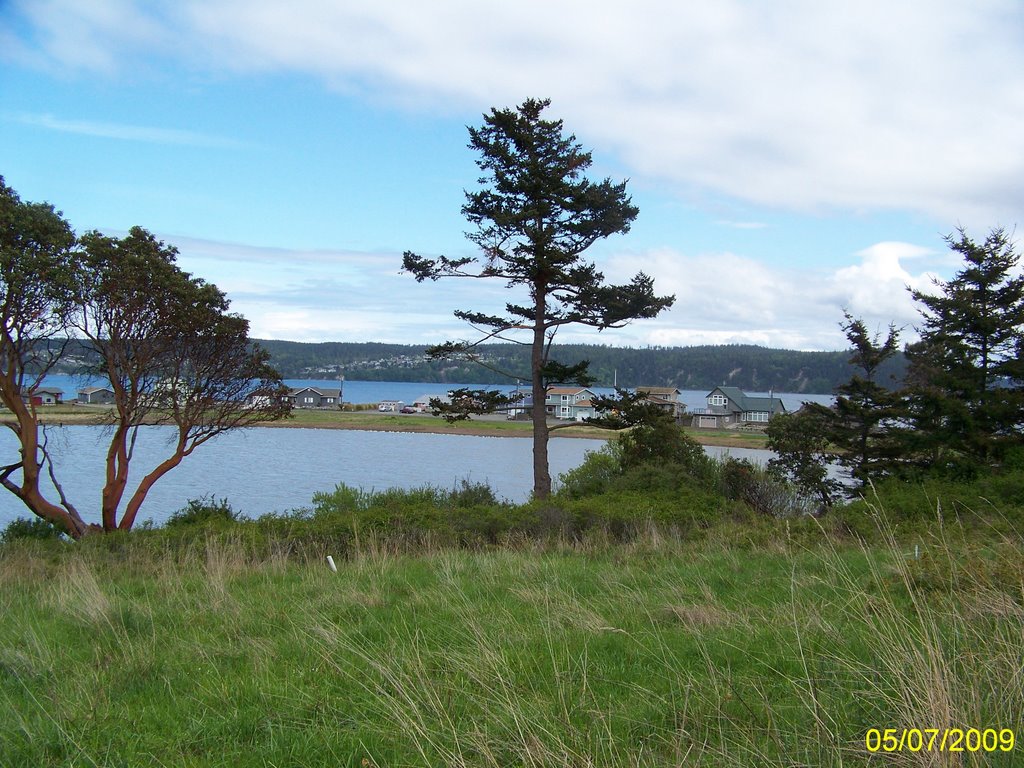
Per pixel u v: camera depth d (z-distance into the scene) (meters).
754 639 5.38
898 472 23.75
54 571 10.71
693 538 12.42
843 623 5.44
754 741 3.69
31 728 4.15
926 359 26.03
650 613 6.32
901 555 6.98
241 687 4.81
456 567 9.12
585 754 3.58
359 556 10.58
